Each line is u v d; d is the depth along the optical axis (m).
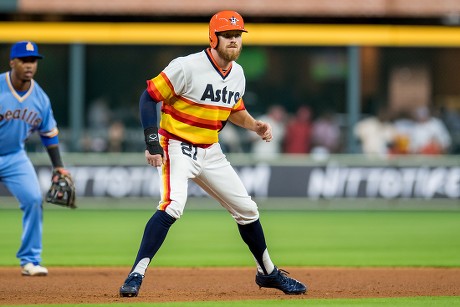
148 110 22.27
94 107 76.56
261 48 77.12
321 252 39.09
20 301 22.70
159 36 71.38
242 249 40.12
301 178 63.34
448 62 77.38
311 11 71.62
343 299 23.08
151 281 28.62
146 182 62.62
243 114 24.12
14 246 40.75
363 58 77.19
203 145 22.86
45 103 29.47
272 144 72.88
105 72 76.62
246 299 23.14
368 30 71.75
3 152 29.34
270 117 73.12
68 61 77.06
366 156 64.12
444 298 23.53
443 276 30.22
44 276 29.86
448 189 63.12
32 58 28.39
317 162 63.44
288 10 71.62
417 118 74.44
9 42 71.56
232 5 71.56
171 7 71.44
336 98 77.38
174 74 22.09
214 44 22.22
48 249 39.84
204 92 22.30
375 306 21.61
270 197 63.22
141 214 58.75
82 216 57.16
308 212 61.44
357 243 42.88
